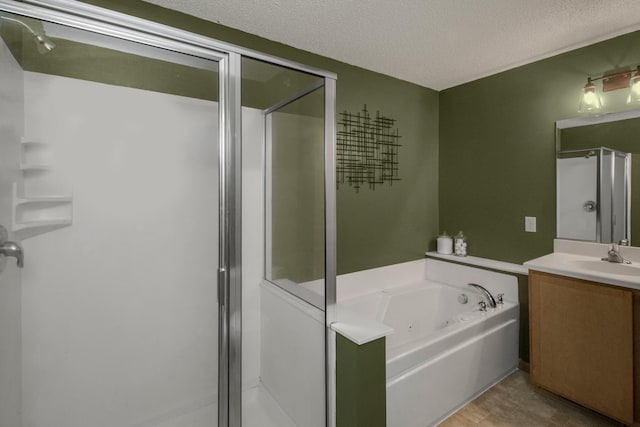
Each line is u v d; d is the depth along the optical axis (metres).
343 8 1.78
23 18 0.98
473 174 2.87
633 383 1.60
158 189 1.49
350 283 2.56
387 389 1.54
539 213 2.42
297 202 1.53
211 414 1.42
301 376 1.53
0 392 1.07
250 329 1.48
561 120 2.29
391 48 2.25
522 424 1.78
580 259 2.09
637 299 1.58
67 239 1.31
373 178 2.69
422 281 2.98
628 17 1.85
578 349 1.79
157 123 1.42
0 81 1.00
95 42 1.14
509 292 2.44
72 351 1.34
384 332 1.38
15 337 1.16
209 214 1.41
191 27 1.86
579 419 1.81
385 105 2.74
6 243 1.07
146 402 1.48
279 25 1.96
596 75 2.12
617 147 2.03
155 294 1.50
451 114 3.04
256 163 1.44
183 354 1.48
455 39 2.13
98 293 1.40
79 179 1.32
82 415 1.37
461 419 1.83
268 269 1.50
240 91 1.35
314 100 1.53
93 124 1.34
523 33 2.04
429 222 3.10
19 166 1.12
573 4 1.73
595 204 2.13
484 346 2.08
